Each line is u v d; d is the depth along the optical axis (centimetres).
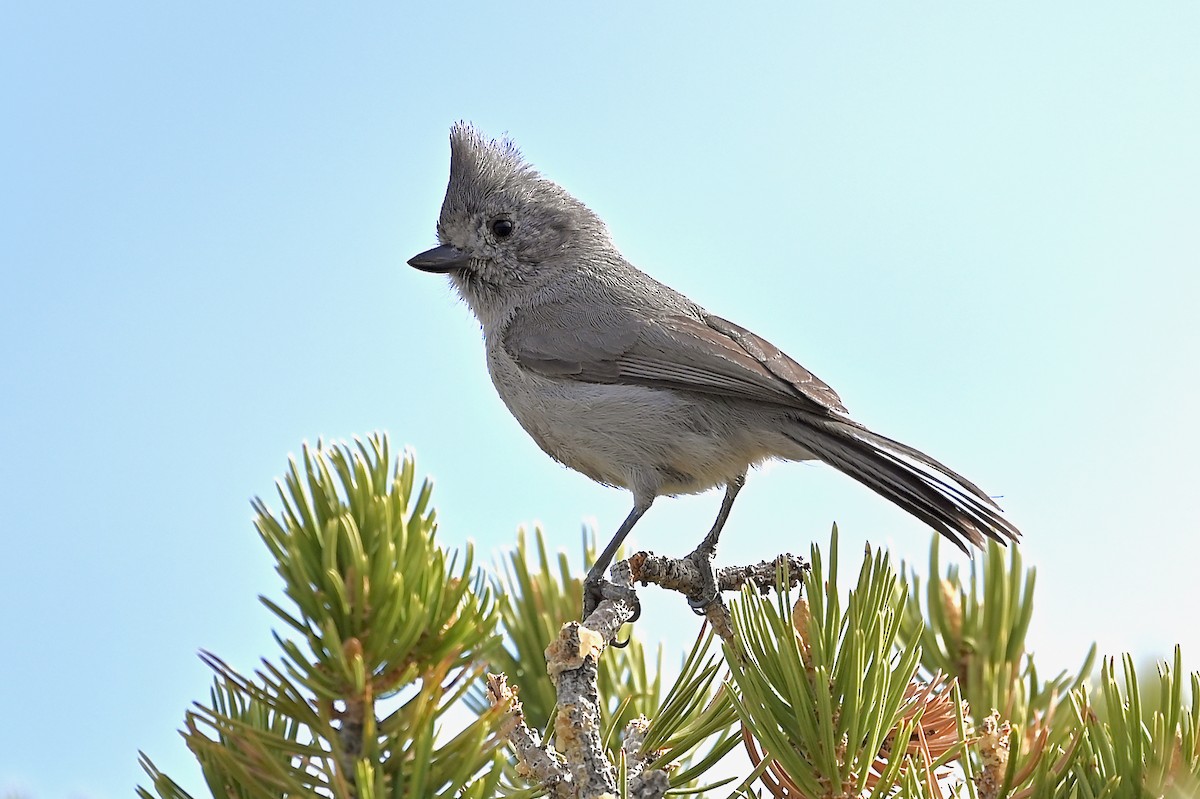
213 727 393
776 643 459
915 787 424
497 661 605
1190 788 392
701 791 484
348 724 396
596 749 452
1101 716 469
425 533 409
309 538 402
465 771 390
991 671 542
